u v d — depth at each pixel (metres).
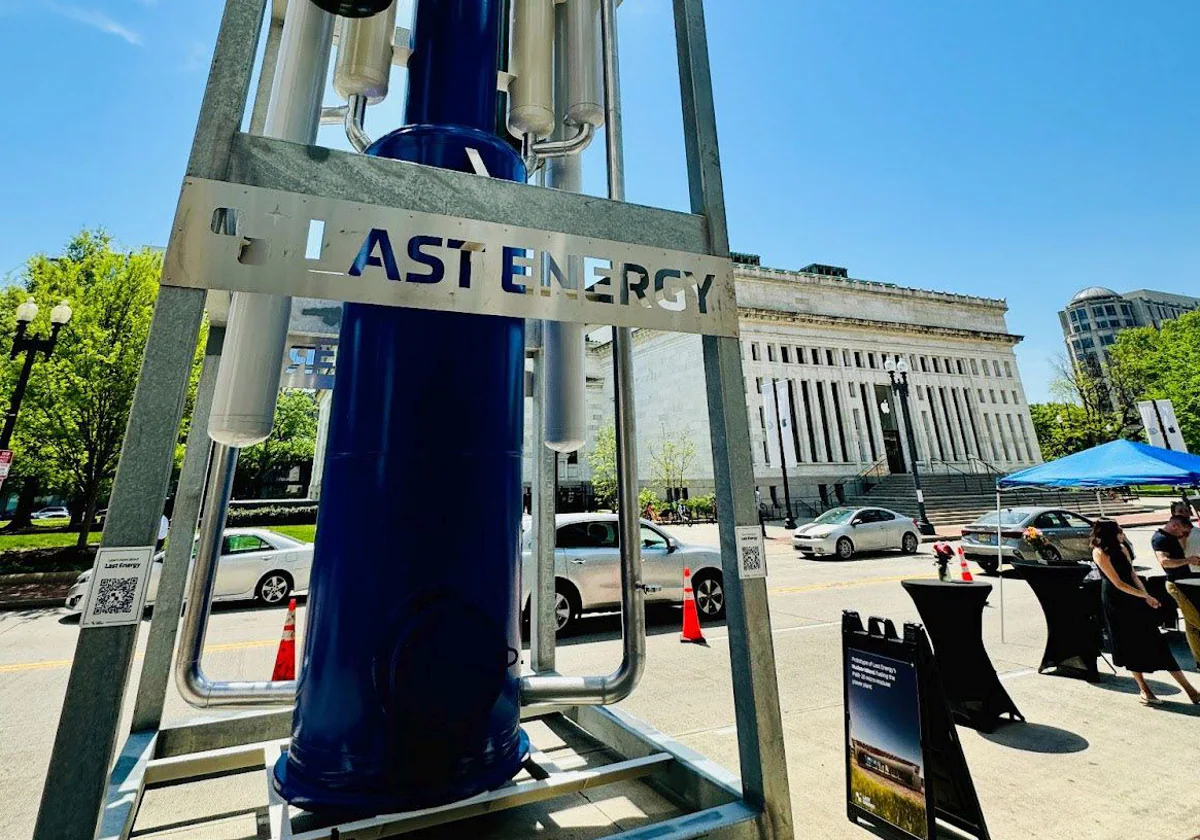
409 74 3.03
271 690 3.27
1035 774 3.59
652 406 42.56
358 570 2.36
